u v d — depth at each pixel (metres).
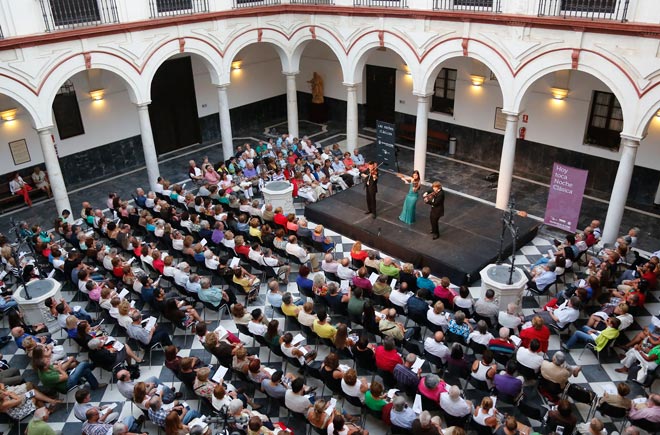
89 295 10.52
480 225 13.41
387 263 10.52
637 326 10.33
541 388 8.06
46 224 15.12
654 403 7.33
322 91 23.09
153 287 10.45
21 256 12.16
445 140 19.17
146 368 9.62
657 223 14.09
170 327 10.65
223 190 14.13
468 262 11.73
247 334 9.48
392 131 16.81
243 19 16.66
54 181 14.14
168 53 15.38
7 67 12.45
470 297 9.70
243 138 22.00
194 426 6.88
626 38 10.98
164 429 7.88
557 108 16.02
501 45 12.98
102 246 11.98
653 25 10.50
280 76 23.64
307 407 7.68
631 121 11.45
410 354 8.05
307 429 8.25
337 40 16.61
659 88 10.83
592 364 9.38
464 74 17.94
